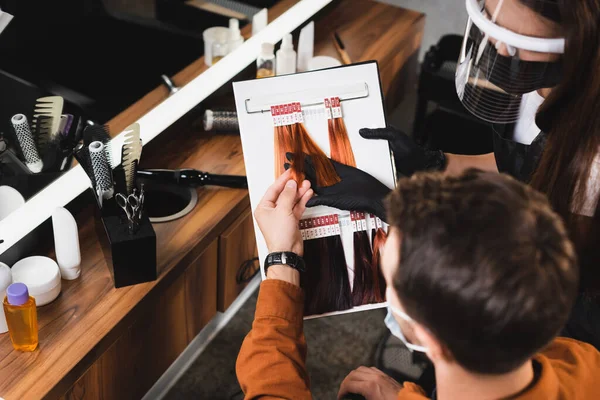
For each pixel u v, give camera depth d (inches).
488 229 28.7
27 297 52.5
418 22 103.6
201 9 90.0
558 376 36.0
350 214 55.9
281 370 42.6
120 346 61.5
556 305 28.6
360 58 94.2
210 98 81.0
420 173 33.0
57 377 54.4
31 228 61.9
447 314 29.3
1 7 75.3
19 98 74.8
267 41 87.1
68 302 59.8
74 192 65.9
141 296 60.9
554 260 28.7
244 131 56.3
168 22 87.3
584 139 41.9
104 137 57.6
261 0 94.4
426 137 109.6
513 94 48.9
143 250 59.1
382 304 56.6
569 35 39.8
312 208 55.7
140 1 85.0
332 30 99.3
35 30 78.0
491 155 65.1
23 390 53.3
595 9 38.5
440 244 29.0
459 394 33.3
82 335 57.5
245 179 72.4
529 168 57.0
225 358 85.7
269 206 51.0
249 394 42.0
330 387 83.7
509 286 28.0
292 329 44.9
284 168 55.9
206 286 73.0
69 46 80.4
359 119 57.9
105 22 83.5
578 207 44.1
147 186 70.6
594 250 45.5
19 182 65.6
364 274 56.2
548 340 29.6
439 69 106.3
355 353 87.7
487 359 30.1
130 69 83.8
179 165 74.9
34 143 66.0
